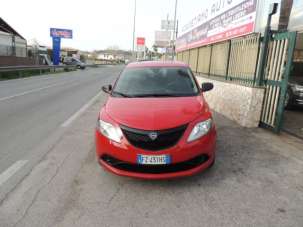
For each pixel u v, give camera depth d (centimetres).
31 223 271
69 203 307
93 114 766
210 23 1023
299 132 596
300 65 938
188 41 1515
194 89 457
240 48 723
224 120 708
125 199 316
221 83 794
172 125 329
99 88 1426
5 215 284
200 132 338
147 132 324
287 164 418
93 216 283
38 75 2370
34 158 438
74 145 500
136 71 507
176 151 323
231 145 502
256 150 477
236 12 745
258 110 624
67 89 1360
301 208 298
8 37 2608
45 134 568
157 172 331
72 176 374
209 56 1038
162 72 499
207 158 350
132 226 267
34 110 815
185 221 274
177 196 322
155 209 296
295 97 845
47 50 4347
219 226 267
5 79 1875
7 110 809
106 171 389
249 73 672
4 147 489
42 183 354
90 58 9394
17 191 333
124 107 380
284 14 684
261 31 634
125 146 329
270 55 598
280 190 338
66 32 3688
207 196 322
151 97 422
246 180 364
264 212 290
